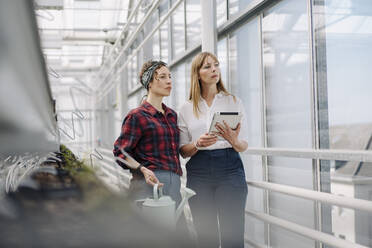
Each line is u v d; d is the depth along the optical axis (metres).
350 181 2.33
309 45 2.69
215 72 2.04
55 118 0.33
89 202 0.15
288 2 2.93
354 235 2.28
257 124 3.50
